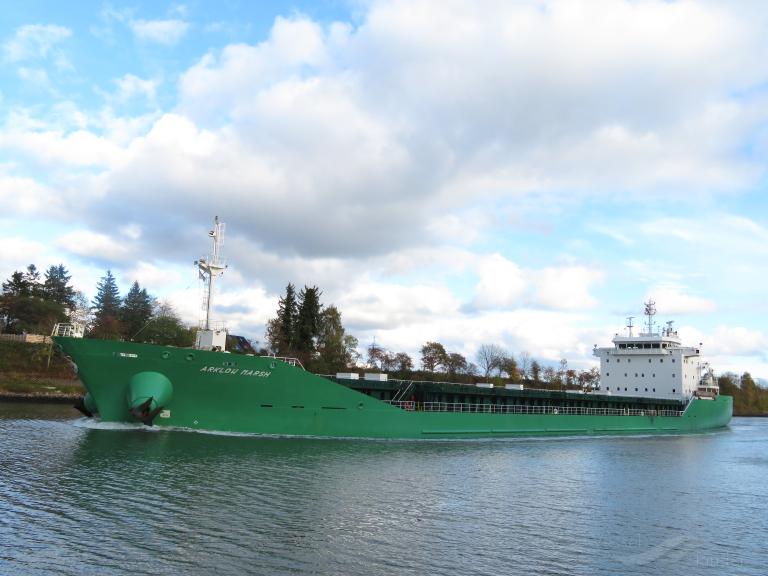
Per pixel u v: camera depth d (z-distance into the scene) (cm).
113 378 3328
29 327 10444
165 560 1462
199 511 1903
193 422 3459
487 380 11275
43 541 1545
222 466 2633
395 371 10606
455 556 1616
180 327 10138
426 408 4466
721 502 2550
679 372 7200
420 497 2298
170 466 2566
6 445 2923
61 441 3053
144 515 1825
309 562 1508
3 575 1308
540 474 3023
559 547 1753
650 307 7619
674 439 5834
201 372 3362
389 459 3159
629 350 7519
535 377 13488
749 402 16550
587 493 2583
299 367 3766
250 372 3453
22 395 7131
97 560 1437
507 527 1939
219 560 1484
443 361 11262
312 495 2212
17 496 1964
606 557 1688
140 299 13088
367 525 1864
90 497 1997
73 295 13738
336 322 8906
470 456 3519
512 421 4894
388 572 1470
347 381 4119
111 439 3114
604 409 6131
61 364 8744
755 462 4038
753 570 1644
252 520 1841
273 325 9256
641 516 2197
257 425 3578
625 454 4147
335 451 3284
